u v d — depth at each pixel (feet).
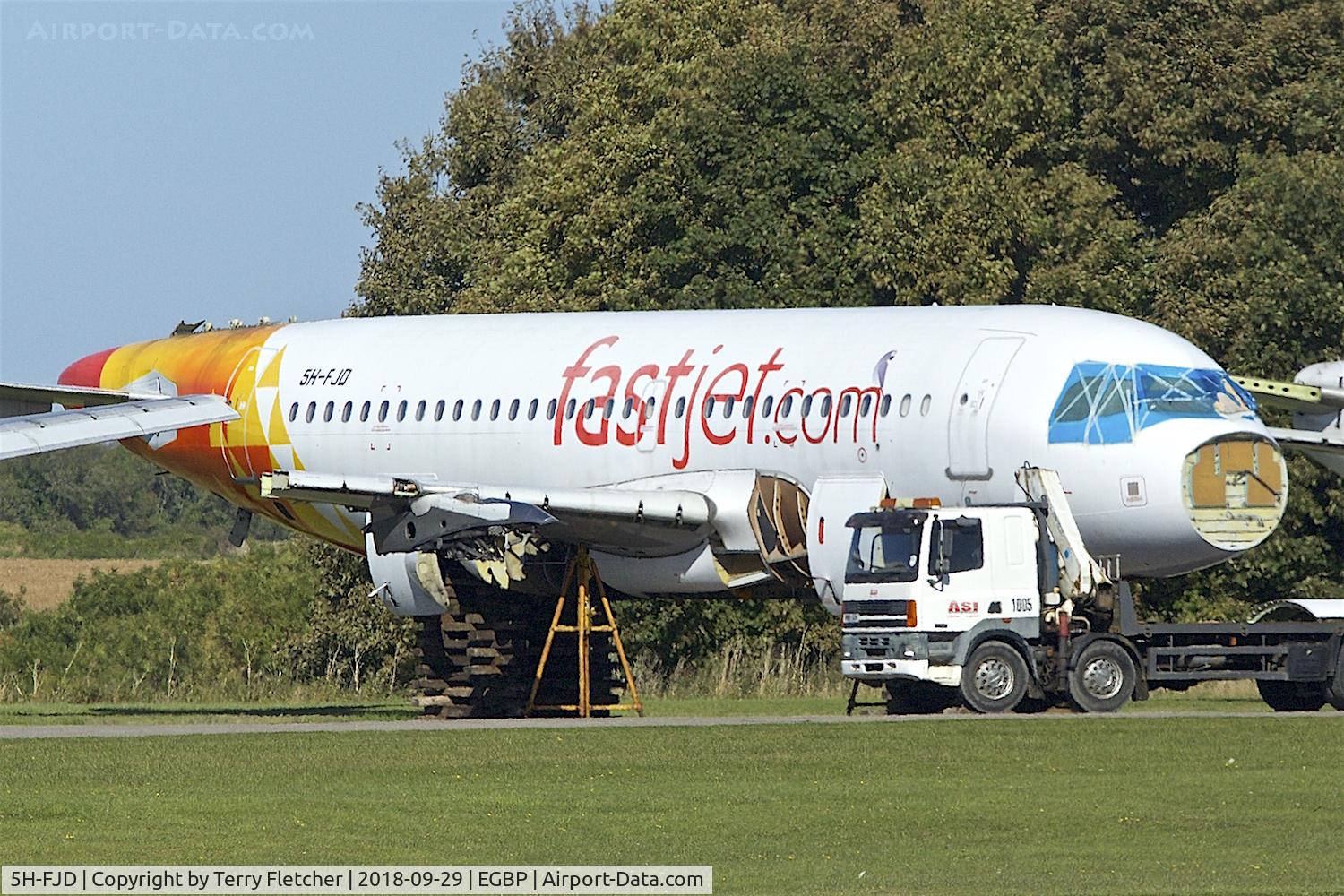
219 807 297.12
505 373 533.14
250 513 602.85
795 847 265.95
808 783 319.27
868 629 425.28
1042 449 451.94
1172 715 416.05
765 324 505.25
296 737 391.24
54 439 494.18
